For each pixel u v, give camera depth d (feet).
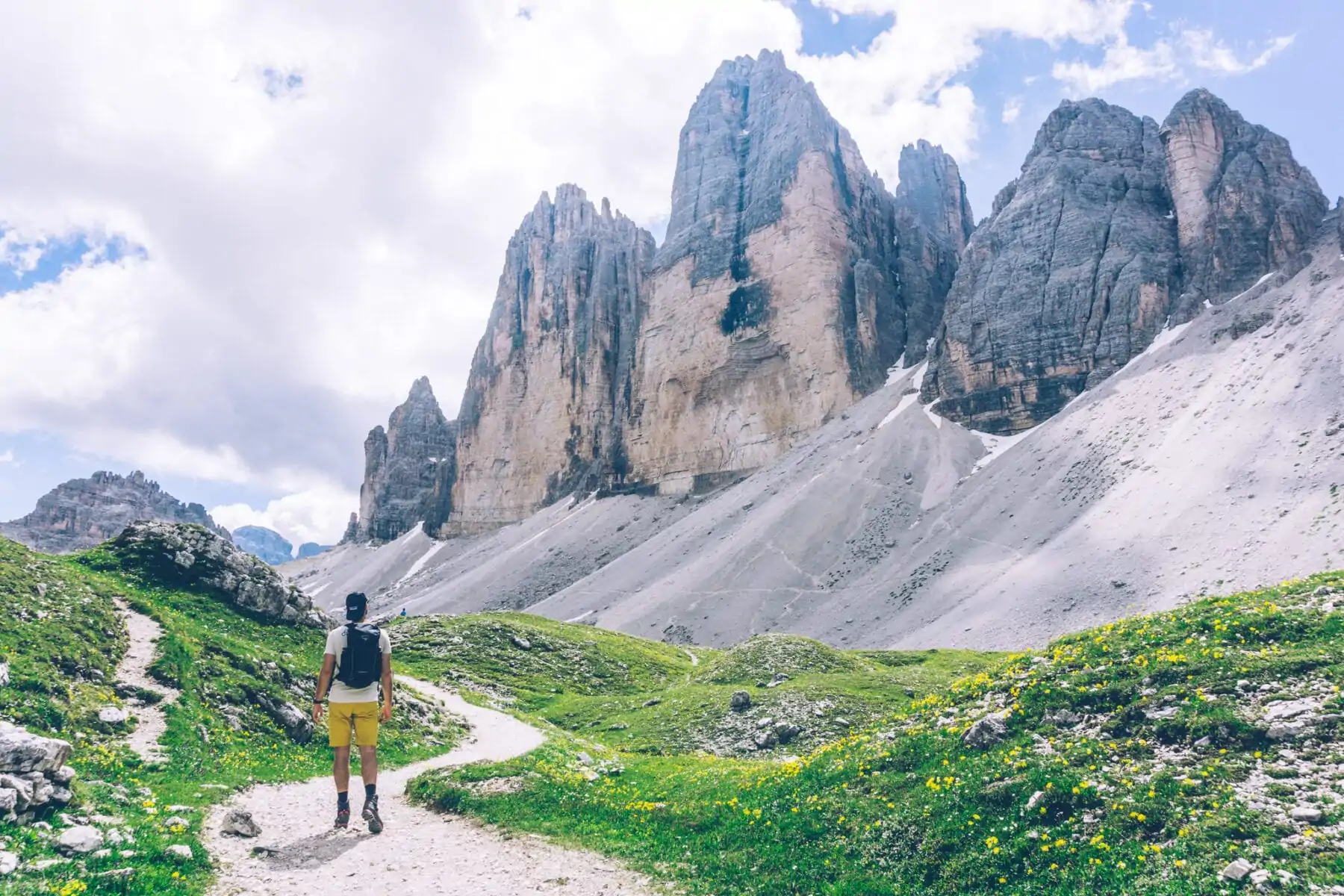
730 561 549.54
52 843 40.88
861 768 65.41
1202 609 78.69
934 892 46.26
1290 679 57.21
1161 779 49.37
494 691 215.31
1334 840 39.34
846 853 52.37
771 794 65.26
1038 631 311.68
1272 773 47.44
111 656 90.89
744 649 238.68
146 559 140.67
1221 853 40.83
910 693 192.34
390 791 76.48
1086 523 394.11
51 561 116.88
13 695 68.28
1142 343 561.02
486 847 55.47
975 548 442.09
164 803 57.11
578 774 83.05
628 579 618.44
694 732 172.35
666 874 51.80
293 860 48.75
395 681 160.45
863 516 556.51
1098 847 44.57
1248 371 426.10
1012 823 49.75
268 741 90.89
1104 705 62.23
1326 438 328.70
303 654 137.90
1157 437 431.84
